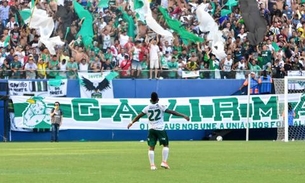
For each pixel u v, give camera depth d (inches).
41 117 3563.0
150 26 3774.6
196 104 3686.0
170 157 2159.2
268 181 1411.2
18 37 3609.7
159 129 1721.2
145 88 3668.8
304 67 3905.0
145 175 1550.2
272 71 3779.5
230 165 1835.6
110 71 3649.1
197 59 3801.7
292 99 3698.3
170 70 3693.4
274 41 3941.9
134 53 3698.3
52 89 3575.3
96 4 3786.9
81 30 3695.9
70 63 3622.0
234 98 3700.8
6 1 3639.3
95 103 3624.5
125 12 3799.2
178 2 3969.0
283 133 3703.3
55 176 1529.3
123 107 3639.3
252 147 2768.2
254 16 3964.1
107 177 1503.4
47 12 3683.6
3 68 3538.4
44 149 2691.9
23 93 3545.8
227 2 3998.5
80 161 2009.1
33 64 3570.4
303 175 1541.6
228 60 3806.6
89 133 3631.9
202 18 3882.9
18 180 1438.2
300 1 4217.5
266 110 3705.7
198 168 1739.7
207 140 3688.5
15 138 3543.3
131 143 3250.5
